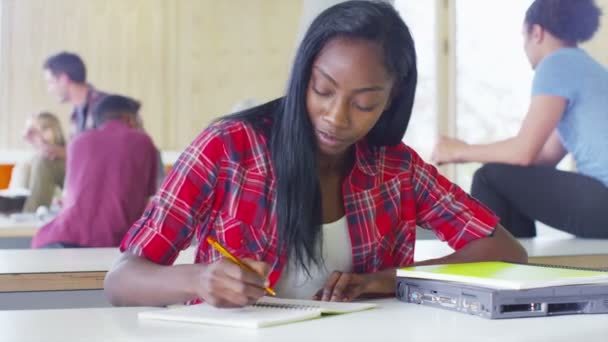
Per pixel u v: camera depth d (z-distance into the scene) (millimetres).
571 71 2689
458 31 4016
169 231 1130
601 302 983
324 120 1113
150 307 1043
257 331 848
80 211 2723
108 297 1106
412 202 1350
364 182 1273
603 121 2641
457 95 4043
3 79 4926
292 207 1167
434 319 939
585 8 2719
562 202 2658
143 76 5105
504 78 3705
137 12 5082
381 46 1104
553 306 974
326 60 1097
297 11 5176
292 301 1080
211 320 896
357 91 1095
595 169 2629
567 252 2045
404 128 1271
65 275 1663
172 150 5129
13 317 949
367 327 874
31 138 4234
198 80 5156
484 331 848
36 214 3330
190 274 1010
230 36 5172
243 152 1191
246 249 1186
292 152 1150
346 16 1102
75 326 883
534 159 2689
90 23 5035
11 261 1830
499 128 3764
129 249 1125
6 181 3982
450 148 2822
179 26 5129
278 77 5188
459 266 1168
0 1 4910
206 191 1171
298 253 1197
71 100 3943
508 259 1380
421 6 4246
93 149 2744
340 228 1253
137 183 2785
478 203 1420
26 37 4949
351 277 1172
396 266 1348
